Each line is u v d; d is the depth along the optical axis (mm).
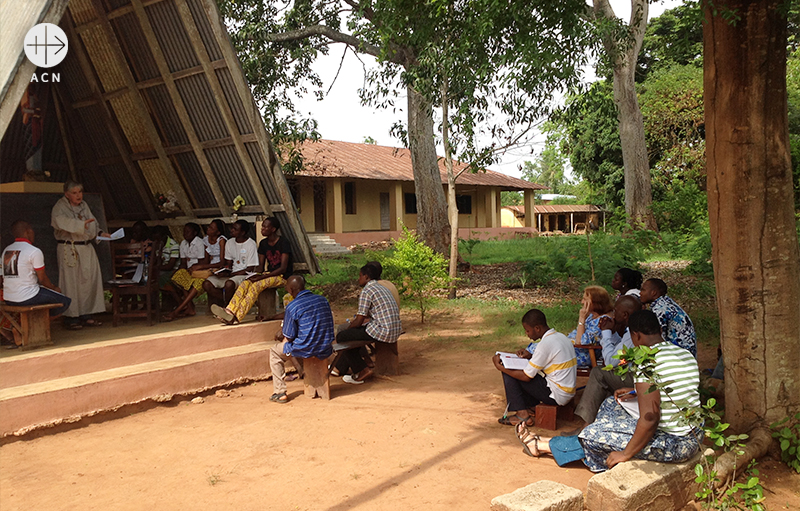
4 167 9227
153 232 8828
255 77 14188
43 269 5777
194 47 7371
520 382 5129
